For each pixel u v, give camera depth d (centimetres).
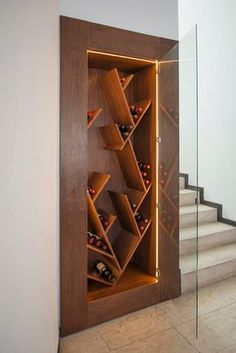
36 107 117
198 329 186
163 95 213
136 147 248
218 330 185
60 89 171
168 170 217
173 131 211
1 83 93
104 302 194
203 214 317
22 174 106
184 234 268
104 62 211
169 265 223
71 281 181
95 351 166
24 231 109
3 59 94
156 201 225
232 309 209
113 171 246
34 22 114
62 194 175
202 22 335
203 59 339
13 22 99
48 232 135
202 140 346
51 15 141
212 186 335
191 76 183
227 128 313
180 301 221
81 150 179
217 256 266
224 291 236
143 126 236
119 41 188
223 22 307
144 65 220
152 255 232
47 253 133
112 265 226
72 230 179
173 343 172
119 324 193
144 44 199
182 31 363
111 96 221
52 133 146
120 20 190
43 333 126
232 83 303
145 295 212
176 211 219
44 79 127
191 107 186
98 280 211
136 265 254
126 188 251
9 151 98
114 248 245
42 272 125
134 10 195
